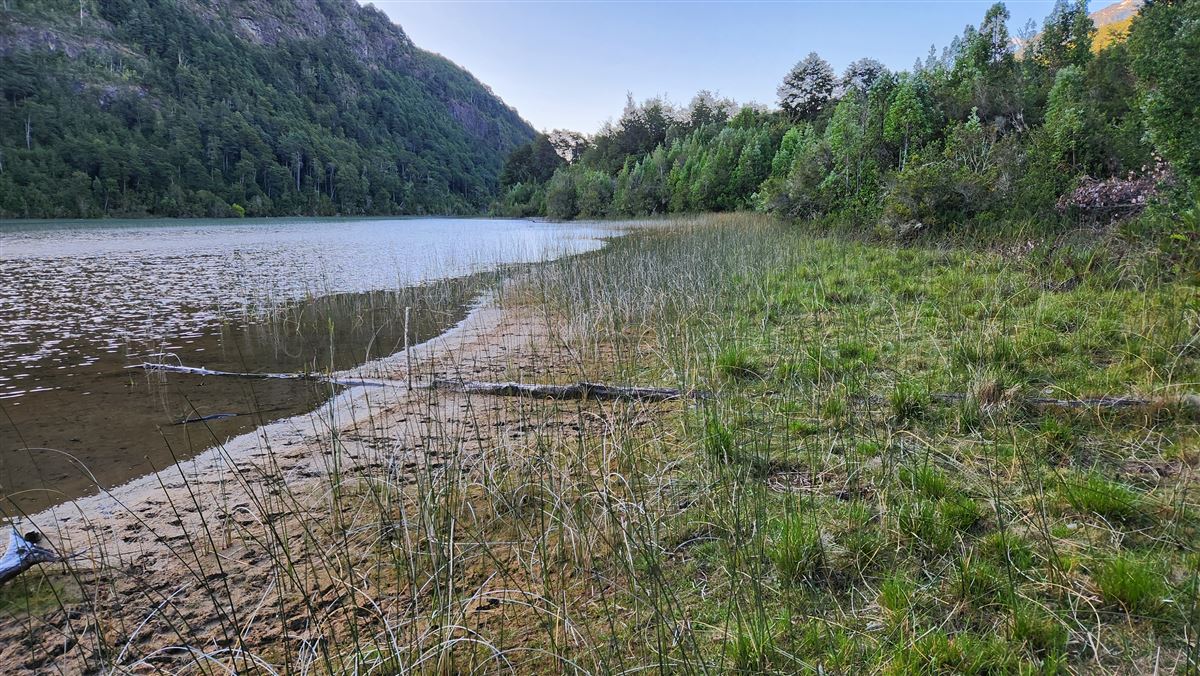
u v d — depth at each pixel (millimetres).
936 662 1638
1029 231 8906
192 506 2953
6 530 2734
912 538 2236
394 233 30219
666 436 3494
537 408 4062
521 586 2223
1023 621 1759
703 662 1711
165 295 9617
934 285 6652
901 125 15156
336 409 4414
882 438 3111
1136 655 1656
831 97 51875
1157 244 6137
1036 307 5117
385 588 2271
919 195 10984
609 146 68688
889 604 1922
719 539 2387
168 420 4148
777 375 4230
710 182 33188
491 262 14539
